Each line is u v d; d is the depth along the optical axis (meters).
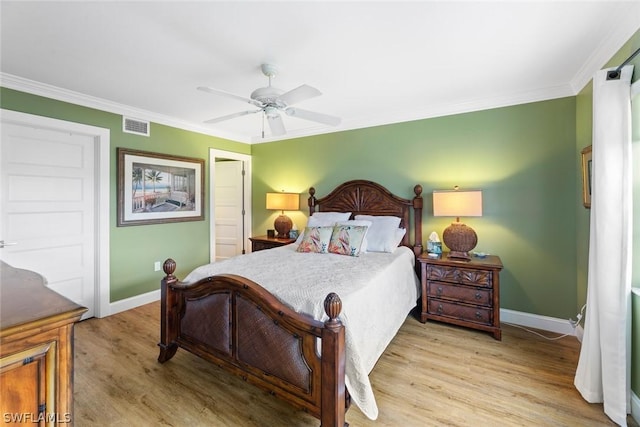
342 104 3.16
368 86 2.66
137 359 2.27
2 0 1.49
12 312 0.94
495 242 3.00
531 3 1.55
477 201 2.71
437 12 1.62
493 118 2.99
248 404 1.78
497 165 2.98
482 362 2.22
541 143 2.78
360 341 1.70
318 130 4.09
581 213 2.52
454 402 1.78
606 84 1.65
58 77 2.47
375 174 3.67
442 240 3.25
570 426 1.58
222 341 1.89
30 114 2.58
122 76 2.44
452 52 2.06
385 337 2.07
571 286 2.68
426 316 2.89
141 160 3.39
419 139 3.38
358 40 1.90
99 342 2.54
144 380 2.00
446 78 2.49
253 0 1.52
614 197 1.63
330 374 1.40
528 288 2.86
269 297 1.66
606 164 1.65
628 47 1.72
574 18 1.67
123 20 1.68
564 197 2.69
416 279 3.07
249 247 4.80
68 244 2.91
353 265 2.45
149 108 3.29
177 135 3.79
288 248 3.33
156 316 3.12
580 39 1.88
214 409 1.73
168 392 1.88
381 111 3.41
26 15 1.63
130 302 3.33
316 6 1.57
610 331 1.63
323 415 1.42
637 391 1.61
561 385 1.93
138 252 3.42
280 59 2.15
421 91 2.79
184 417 1.66
